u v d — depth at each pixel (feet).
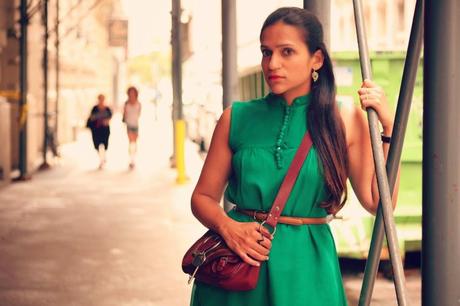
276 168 8.74
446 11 7.92
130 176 54.54
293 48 8.68
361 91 8.52
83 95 123.44
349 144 8.95
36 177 53.78
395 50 23.59
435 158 8.06
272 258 8.63
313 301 8.57
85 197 42.55
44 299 20.77
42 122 70.69
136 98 61.36
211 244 8.73
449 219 8.06
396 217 23.18
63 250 27.45
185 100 109.60
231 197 9.20
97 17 148.97
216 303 8.95
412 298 20.43
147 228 32.19
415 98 23.45
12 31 57.88
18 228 32.07
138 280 22.90
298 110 8.91
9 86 58.85
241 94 33.78
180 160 49.60
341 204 8.94
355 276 23.03
